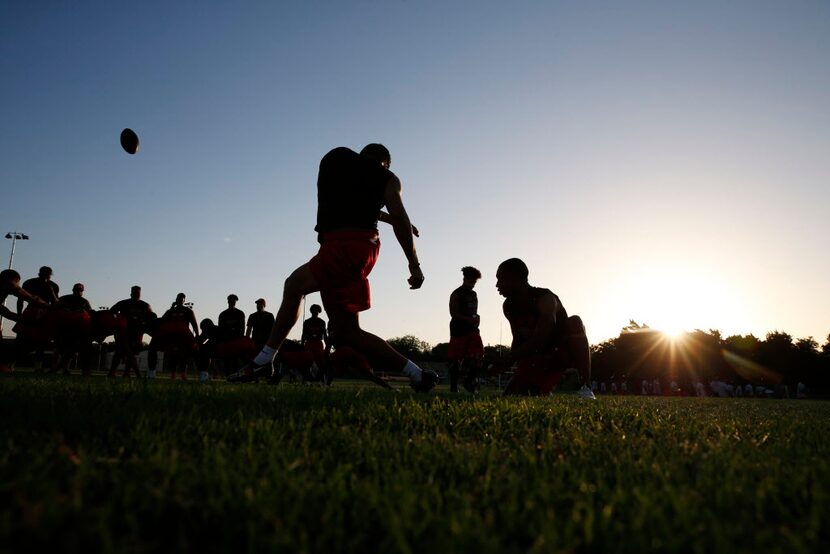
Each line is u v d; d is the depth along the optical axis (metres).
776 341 74.62
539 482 1.62
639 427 3.29
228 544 1.14
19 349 9.09
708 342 76.31
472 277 10.76
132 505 1.31
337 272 4.76
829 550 1.20
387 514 1.25
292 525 1.20
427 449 2.08
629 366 77.69
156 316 12.73
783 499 1.61
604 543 1.17
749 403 9.59
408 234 4.88
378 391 5.43
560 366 7.05
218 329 13.23
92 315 10.09
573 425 3.16
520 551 1.15
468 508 1.32
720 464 2.03
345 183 4.76
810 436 3.25
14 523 1.13
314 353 13.20
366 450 2.03
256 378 5.19
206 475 1.51
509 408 3.72
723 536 1.20
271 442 2.08
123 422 2.26
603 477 1.76
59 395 3.06
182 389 4.05
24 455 1.68
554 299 6.73
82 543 1.08
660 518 1.29
